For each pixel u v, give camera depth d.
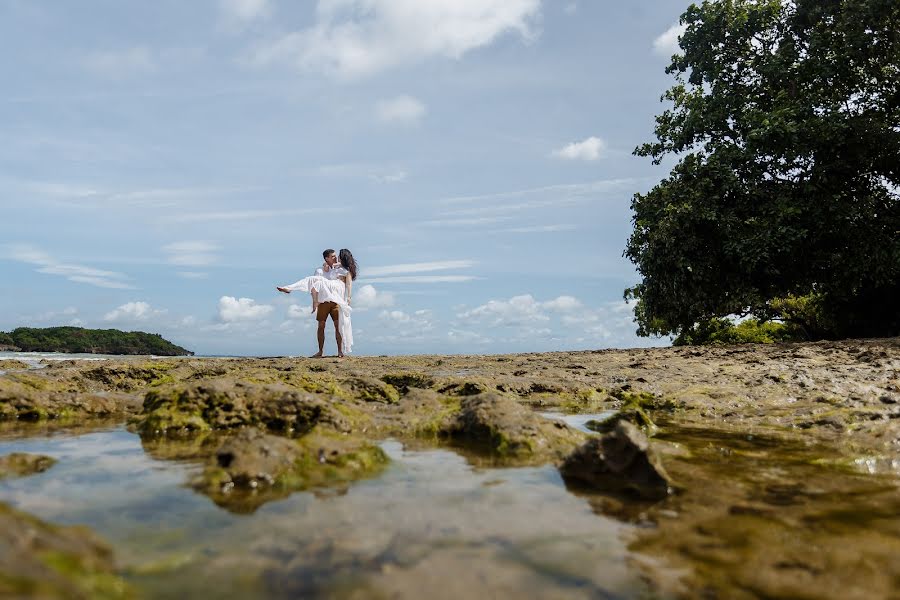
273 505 2.41
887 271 17.12
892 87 18.92
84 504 2.38
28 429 4.40
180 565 1.75
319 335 11.84
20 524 1.55
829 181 17.66
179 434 4.14
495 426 3.96
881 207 18.67
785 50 18.95
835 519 2.30
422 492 2.67
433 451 3.67
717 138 20.08
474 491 2.70
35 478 2.78
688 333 25.78
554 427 4.05
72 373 7.04
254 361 9.84
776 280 18.20
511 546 1.98
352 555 1.86
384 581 1.66
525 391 6.79
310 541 1.98
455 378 6.66
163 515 2.26
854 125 17.31
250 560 1.80
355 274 12.31
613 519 2.30
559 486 2.82
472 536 2.07
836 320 20.95
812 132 17.08
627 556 1.89
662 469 2.84
